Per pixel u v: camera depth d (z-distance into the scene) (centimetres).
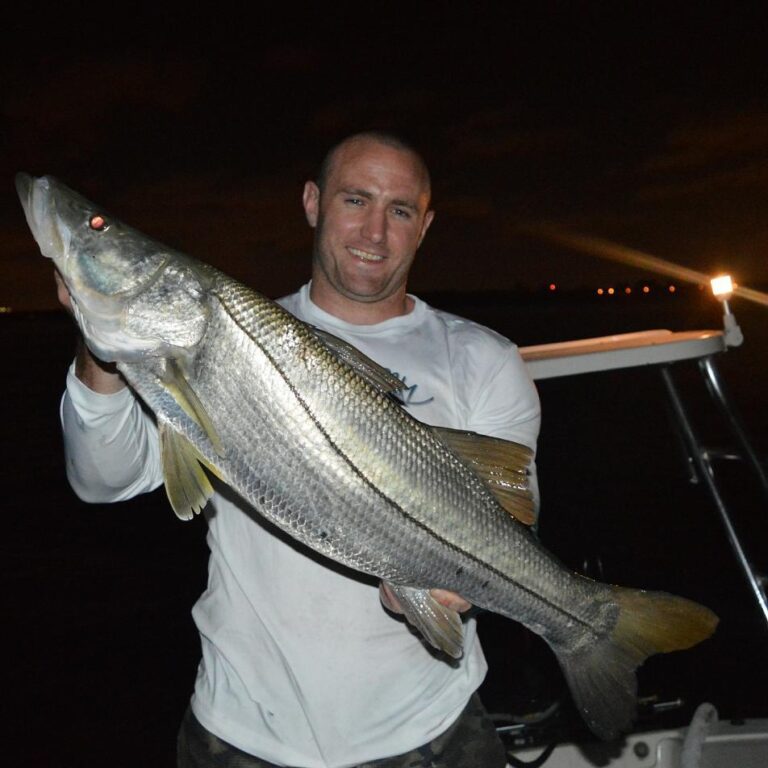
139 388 97
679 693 266
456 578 107
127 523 516
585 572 204
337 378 100
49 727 269
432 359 121
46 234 96
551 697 190
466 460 108
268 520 103
